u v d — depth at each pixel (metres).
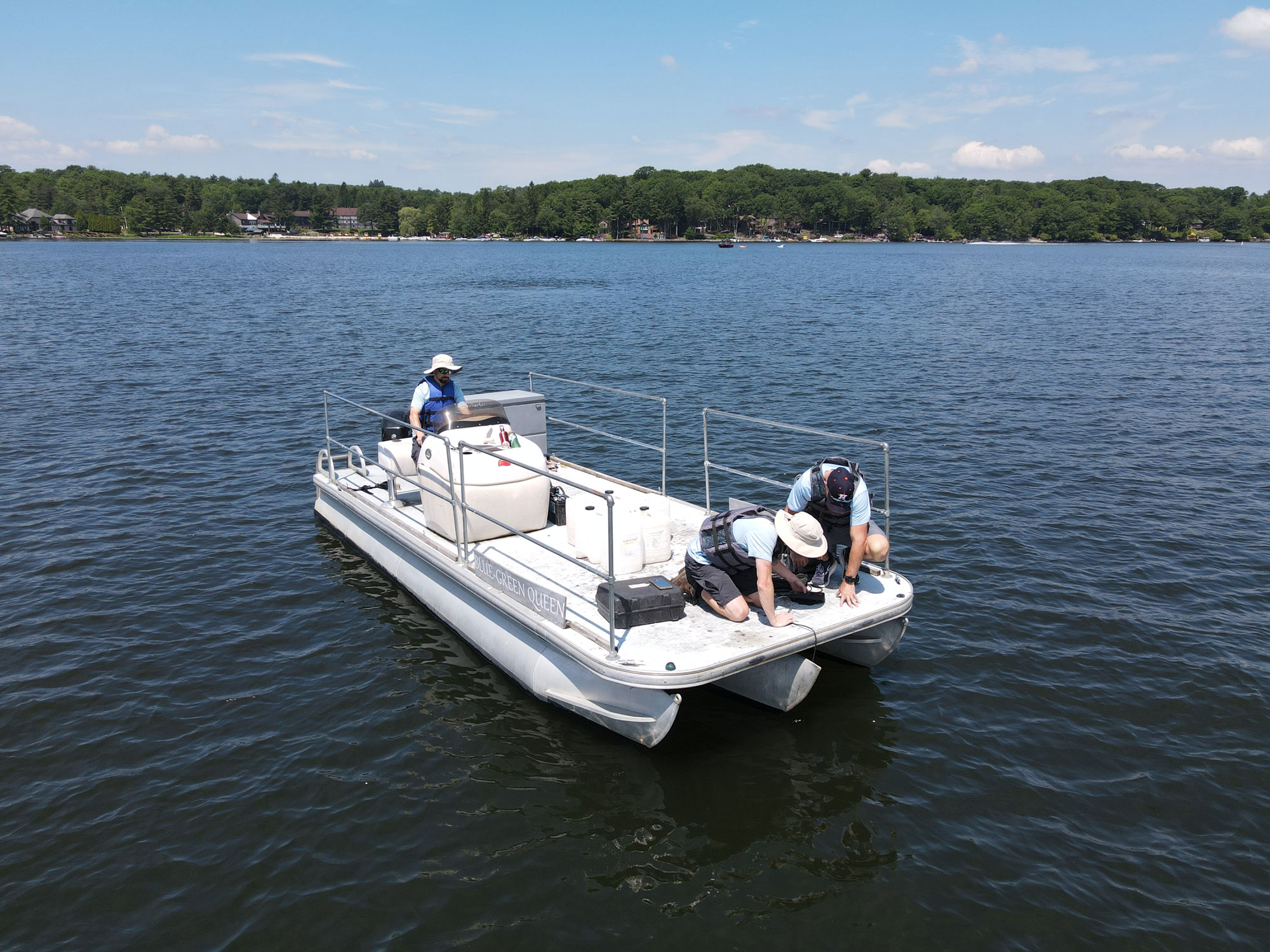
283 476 13.00
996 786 5.80
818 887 4.88
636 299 46.78
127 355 24.23
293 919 4.66
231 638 7.91
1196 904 4.76
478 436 8.02
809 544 6.11
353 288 53.78
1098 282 63.53
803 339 29.39
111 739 6.34
